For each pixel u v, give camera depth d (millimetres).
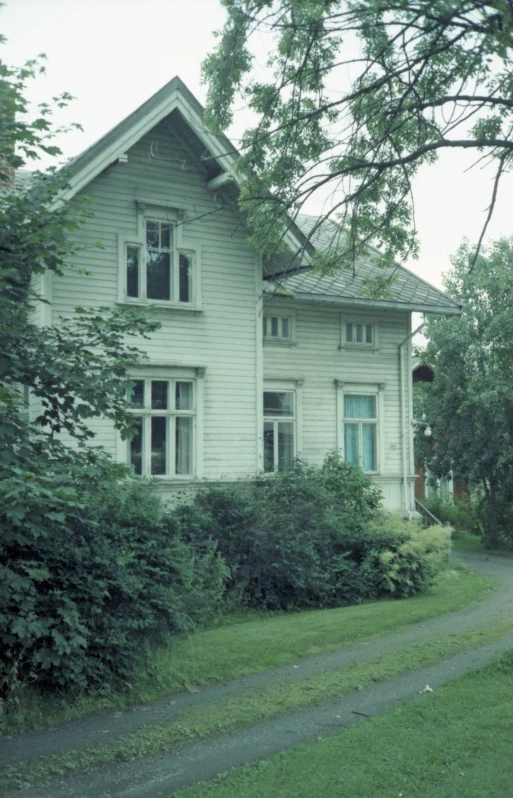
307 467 19031
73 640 8539
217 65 10773
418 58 9859
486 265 28109
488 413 27219
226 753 7258
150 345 16953
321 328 21203
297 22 10164
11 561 8242
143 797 6293
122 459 16484
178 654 10758
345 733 7473
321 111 10664
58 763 7074
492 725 7469
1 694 8484
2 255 8914
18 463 7996
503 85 10461
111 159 15867
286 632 12523
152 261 17156
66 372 8828
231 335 18031
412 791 5977
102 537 9938
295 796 5980
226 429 17828
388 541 16922
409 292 22109
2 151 8844
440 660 10711
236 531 15578
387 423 22094
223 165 16891
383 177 11430
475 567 22641
